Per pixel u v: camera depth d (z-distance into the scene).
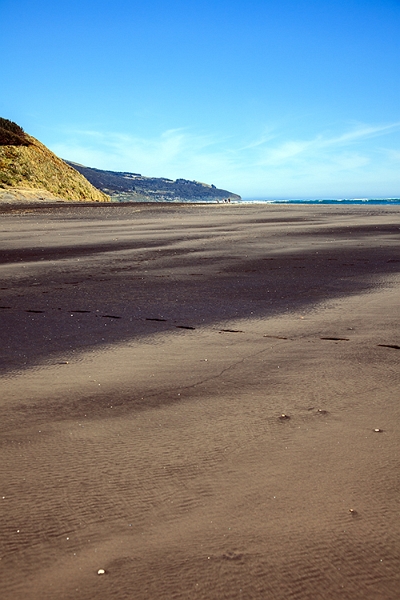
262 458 2.81
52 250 13.59
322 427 3.24
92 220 25.34
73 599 1.80
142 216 28.22
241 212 32.38
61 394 3.87
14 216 28.48
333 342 5.29
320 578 1.90
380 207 40.94
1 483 2.55
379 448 2.93
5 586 1.86
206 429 3.22
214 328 5.90
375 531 2.16
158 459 2.81
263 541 2.09
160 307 6.97
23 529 2.17
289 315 6.51
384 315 6.42
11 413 3.51
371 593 1.84
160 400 3.74
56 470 2.69
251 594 1.83
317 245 14.16
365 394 3.83
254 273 9.74
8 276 9.55
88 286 8.53
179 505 2.35
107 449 2.94
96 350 5.06
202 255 12.29
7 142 63.75
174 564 1.96
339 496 2.42
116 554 2.02
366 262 10.99
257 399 3.74
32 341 5.39
